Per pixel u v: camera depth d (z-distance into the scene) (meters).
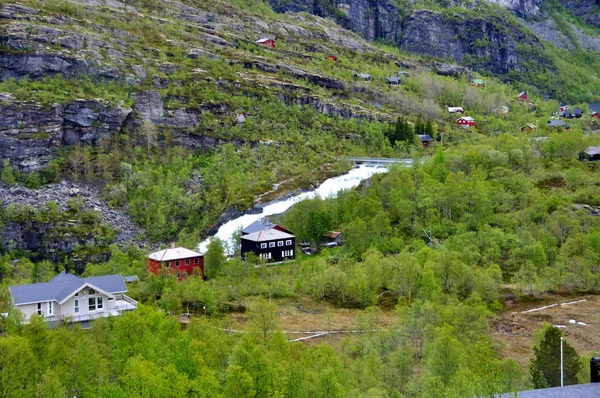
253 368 47.88
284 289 94.62
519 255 101.56
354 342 62.97
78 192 145.75
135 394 43.25
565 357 54.38
